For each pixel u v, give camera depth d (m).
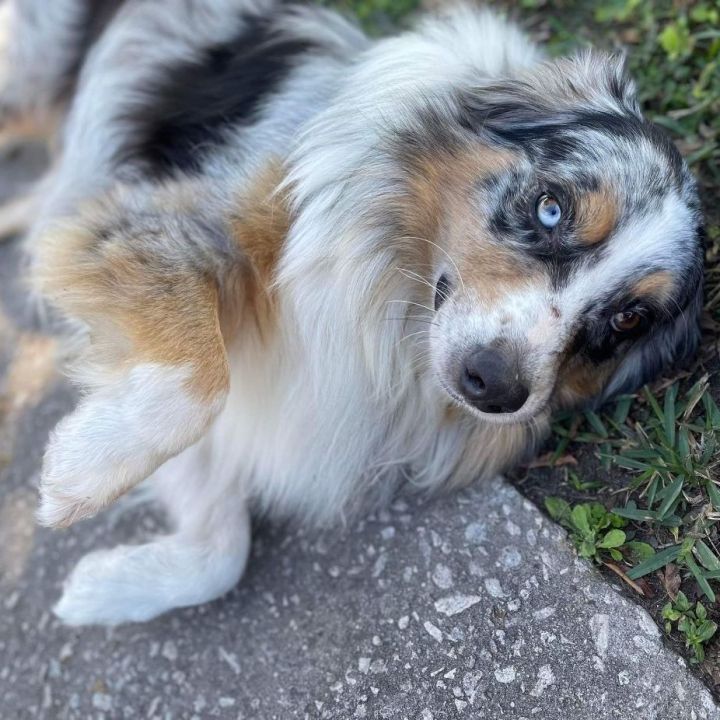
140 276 0.42
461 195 0.43
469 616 0.43
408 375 0.47
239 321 0.45
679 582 0.40
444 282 0.43
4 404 0.62
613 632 0.40
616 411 0.47
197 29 0.57
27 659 0.51
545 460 0.47
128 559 0.46
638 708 0.39
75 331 0.54
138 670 0.49
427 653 0.43
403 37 0.47
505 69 0.47
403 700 0.42
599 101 0.44
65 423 0.41
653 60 0.58
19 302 0.66
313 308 0.45
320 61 0.52
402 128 0.44
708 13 0.56
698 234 0.43
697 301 0.45
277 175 0.45
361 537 0.48
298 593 0.48
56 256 0.44
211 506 0.48
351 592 0.46
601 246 0.40
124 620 0.47
